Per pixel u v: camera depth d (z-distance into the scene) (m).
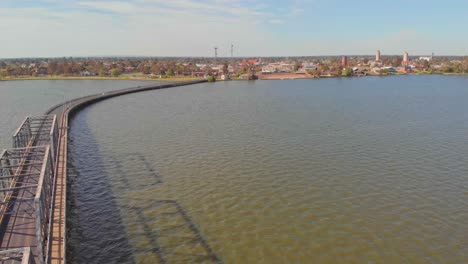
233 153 66.75
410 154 65.19
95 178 53.94
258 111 120.81
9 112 122.19
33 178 45.03
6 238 31.36
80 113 118.31
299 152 66.94
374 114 111.88
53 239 31.52
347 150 68.12
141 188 49.81
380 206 43.66
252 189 49.12
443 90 192.88
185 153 67.19
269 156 64.56
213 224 39.41
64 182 45.44
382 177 53.44
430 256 33.25
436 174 54.44
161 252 33.97
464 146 70.44
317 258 33.03
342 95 173.00
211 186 50.31
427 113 113.00
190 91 197.25
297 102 146.00
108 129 91.62
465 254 33.53
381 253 33.78
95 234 37.25
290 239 36.28
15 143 50.91
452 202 44.56
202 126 94.06
